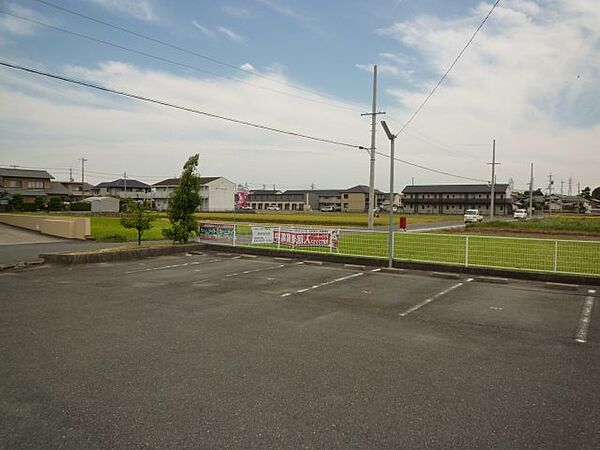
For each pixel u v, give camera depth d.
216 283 9.52
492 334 5.95
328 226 30.98
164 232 15.22
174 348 5.18
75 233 19.58
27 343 5.31
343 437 3.22
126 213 14.89
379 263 12.15
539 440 3.23
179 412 3.58
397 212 80.81
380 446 3.11
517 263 12.30
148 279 9.93
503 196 72.00
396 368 4.64
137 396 3.87
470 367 4.71
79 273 10.73
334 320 6.58
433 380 4.33
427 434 3.29
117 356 4.89
